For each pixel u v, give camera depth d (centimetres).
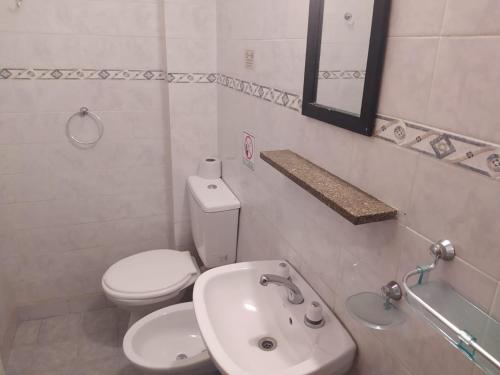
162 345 171
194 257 234
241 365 110
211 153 218
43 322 223
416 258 79
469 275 67
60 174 205
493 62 59
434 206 73
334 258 110
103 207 219
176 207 223
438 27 67
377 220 81
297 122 121
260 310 132
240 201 188
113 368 193
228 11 174
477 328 64
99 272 231
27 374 188
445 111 68
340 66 95
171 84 198
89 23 187
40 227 210
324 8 99
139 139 213
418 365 82
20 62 182
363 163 92
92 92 198
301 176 103
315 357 100
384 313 84
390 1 77
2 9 173
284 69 126
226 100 191
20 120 190
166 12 184
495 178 60
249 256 181
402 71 76
